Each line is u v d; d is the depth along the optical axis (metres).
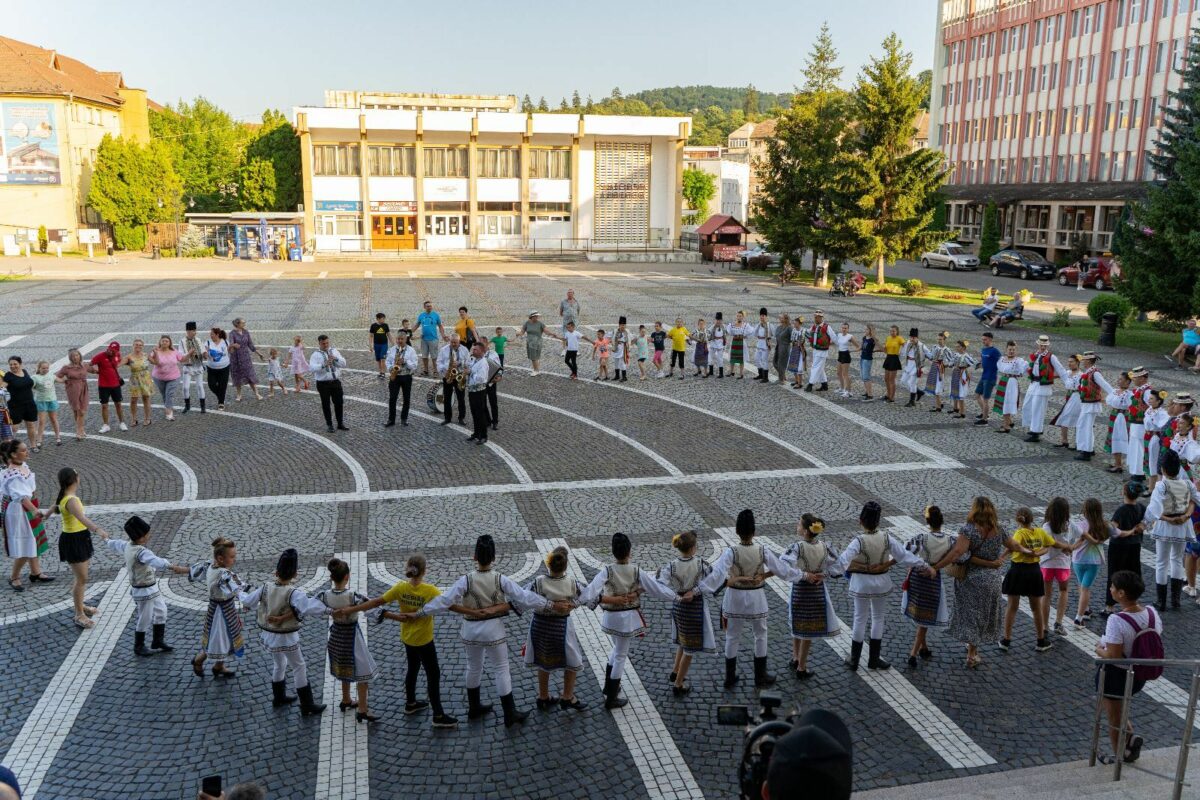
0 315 31.44
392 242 64.81
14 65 62.62
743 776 3.61
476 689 7.86
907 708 8.16
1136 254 27.95
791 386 22.06
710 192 107.06
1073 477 14.96
